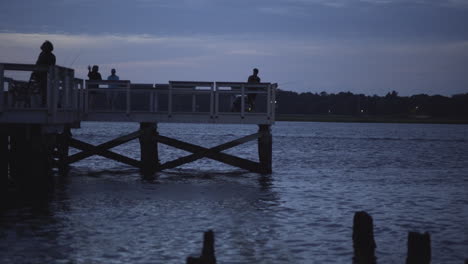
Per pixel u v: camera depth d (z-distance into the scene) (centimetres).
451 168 3806
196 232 1584
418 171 3544
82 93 2544
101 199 2031
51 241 1443
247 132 11394
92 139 6956
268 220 1777
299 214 1895
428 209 2094
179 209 1895
